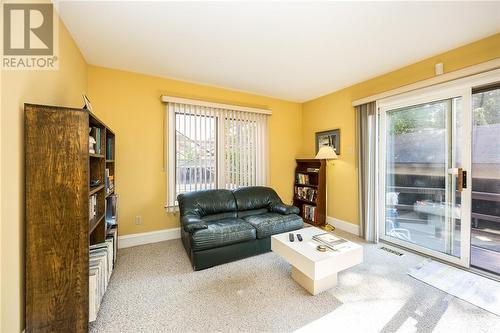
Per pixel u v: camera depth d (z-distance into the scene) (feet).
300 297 5.98
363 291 6.23
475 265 7.45
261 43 7.35
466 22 6.18
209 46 7.54
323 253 6.02
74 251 4.52
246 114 12.41
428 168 8.62
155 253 8.81
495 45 6.71
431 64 8.20
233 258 8.10
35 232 4.26
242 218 10.04
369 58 8.42
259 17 5.99
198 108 10.93
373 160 10.12
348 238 10.55
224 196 10.28
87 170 4.65
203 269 7.52
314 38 7.04
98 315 5.24
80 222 4.57
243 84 11.25
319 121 13.33
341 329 4.84
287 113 14.08
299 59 8.50
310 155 14.01
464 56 7.36
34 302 4.24
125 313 5.34
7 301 3.79
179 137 10.49
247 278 6.97
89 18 6.00
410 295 6.04
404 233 9.45
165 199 10.28
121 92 9.38
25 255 4.21
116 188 9.35
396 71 9.32
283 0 5.33
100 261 5.53
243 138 12.30
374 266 7.68
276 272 7.35
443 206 8.18
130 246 9.52
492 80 6.73
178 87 10.60
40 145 4.30
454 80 7.52
